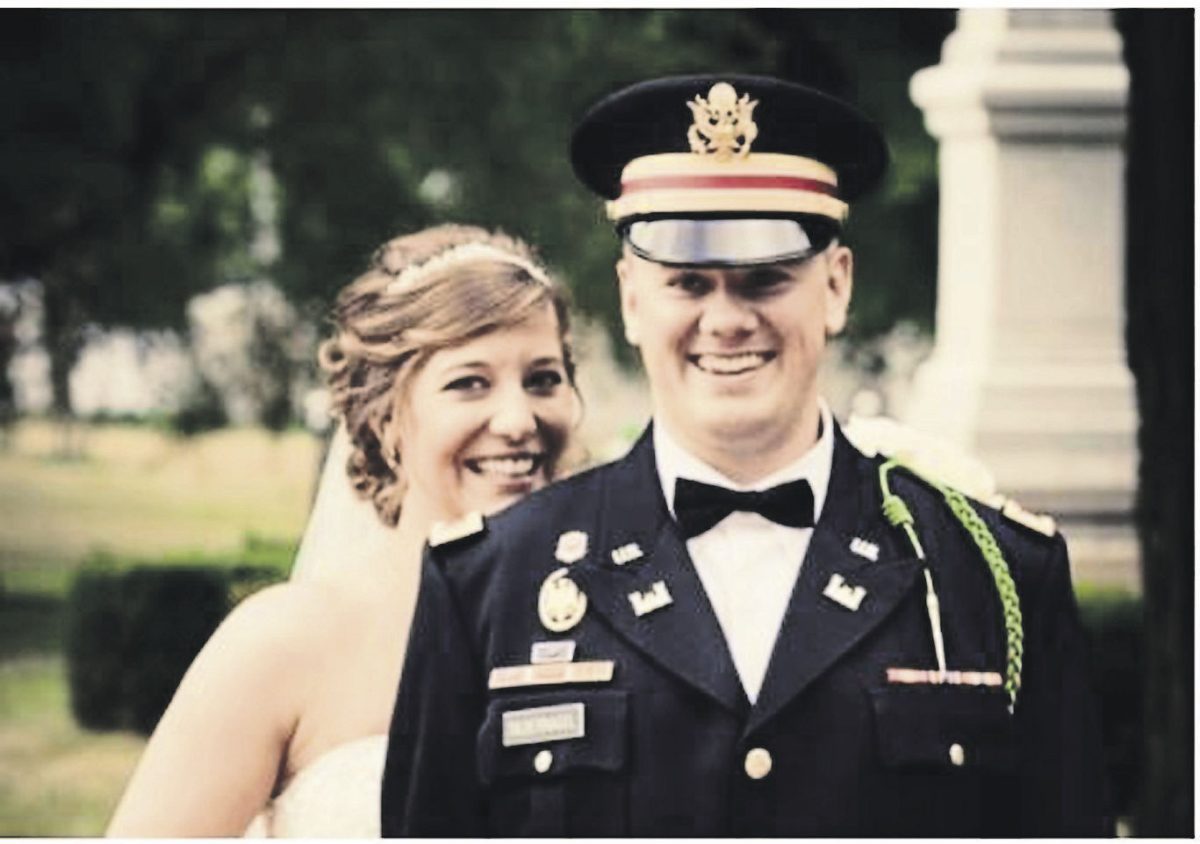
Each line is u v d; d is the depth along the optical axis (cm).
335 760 472
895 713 389
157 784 472
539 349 490
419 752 407
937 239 2181
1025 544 412
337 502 495
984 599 404
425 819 405
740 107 401
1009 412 1200
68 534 3039
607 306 1970
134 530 3114
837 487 409
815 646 393
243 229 2131
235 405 2233
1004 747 396
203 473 3841
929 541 406
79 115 1928
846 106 407
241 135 1995
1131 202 909
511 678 399
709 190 399
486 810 404
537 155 1947
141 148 1950
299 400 2177
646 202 401
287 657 475
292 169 1977
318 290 1992
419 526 489
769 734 387
